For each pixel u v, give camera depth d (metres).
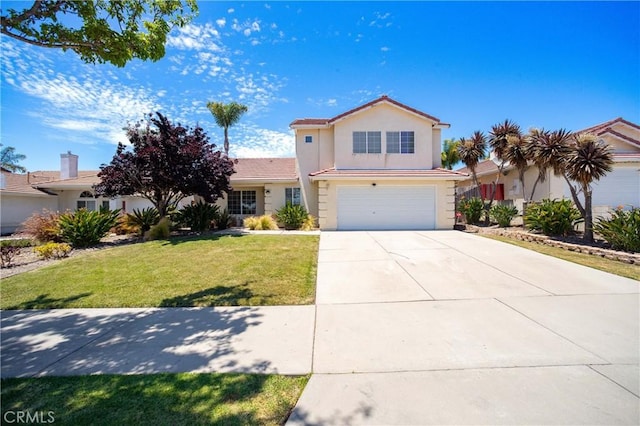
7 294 5.96
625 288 5.80
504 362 3.31
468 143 19.25
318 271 7.41
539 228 12.16
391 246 10.45
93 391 2.86
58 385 2.97
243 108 26.22
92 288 6.27
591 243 9.80
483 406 2.61
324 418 2.48
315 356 3.50
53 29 4.77
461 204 19.77
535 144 12.99
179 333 4.18
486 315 4.64
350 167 17.05
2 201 19.25
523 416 2.47
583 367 3.19
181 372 3.18
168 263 8.30
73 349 3.74
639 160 14.05
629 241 8.27
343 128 17.11
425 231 14.69
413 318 4.58
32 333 4.22
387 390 2.85
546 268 7.35
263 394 2.80
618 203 14.73
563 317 4.51
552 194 15.63
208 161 14.23
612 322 4.31
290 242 11.35
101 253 10.04
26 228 13.96
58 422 2.45
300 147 18.59
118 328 4.36
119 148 13.21
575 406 2.59
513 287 5.98
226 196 19.94
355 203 15.57
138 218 15.42
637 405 2.59
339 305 5.20
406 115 17.12
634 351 3.51
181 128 13.85
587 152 10.05
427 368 3.21
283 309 5.05
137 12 5.44
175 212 16.11
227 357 3.50
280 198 18.94
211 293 5.88
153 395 2.78
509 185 19.61
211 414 2.53
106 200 22.58
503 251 9.44
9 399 2.76
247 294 5.81
